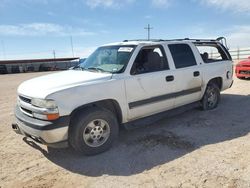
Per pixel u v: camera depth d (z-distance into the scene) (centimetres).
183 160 400
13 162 426
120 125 482
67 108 400
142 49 508
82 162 415
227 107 691
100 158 425
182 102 578
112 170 384
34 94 409
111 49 538
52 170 394
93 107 434
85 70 515
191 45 614
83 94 416
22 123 425
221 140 469
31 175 382
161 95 523
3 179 373
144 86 491
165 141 478
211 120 586
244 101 752
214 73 653
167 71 534
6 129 605
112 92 448
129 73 475
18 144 504
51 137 392
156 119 524
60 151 460
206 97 650
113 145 473
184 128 542
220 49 714
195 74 595
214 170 363
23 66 4031
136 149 452
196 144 458
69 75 479
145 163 399
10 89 1427
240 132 504
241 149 425
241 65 1170
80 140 416
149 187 333
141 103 491
